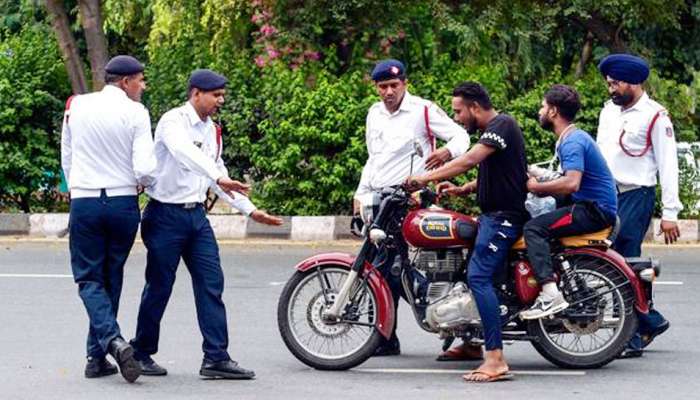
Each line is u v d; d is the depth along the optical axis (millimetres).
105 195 17344
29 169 36281
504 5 37500
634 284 18062
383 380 17797
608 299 18344
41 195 37500
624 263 18109
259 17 36344
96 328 17266
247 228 35281
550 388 17250
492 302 17516
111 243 17672
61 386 17453
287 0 36281
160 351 20000
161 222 17531
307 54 36281
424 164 19312
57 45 38438
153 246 17594
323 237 34906
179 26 37781
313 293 19906
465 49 37781
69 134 17625
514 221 17656
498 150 17562
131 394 16922
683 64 45625
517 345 20594
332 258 18188
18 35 40938
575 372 18312
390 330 18109
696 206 36156
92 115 17328
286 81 35125
